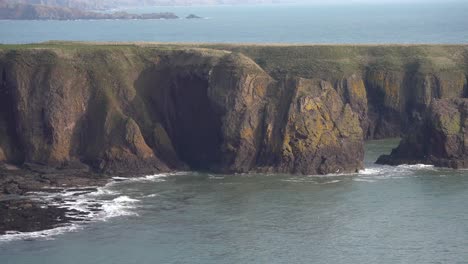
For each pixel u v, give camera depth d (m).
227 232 90.94
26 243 87.12
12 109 123.50
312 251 85.12
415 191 106.38
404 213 97.12
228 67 123.81
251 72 123.00
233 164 118.50
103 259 82.94
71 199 103.06
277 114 119.38
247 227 92.56
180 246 86.69
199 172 119.00
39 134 120.88
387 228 92.00
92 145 120.50
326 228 92.12
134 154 118.88
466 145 120.25
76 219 94.88
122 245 86.81
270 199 103.31
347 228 92.12
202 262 82.19
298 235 89.94
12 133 123.06
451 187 108.12
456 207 99.25
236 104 120.69
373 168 119.81
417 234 90.00
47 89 122.12
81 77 125.38
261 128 119.44
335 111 120.25
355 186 109.19
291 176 114.94
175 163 121.44
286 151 116.75
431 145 121.94
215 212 98.06
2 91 124.50
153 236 89.62
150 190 108.00
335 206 100.06
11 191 106.00
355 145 118.69
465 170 117.25
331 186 109.19
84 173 116.19
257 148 118.94
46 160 119.19
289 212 97.88
